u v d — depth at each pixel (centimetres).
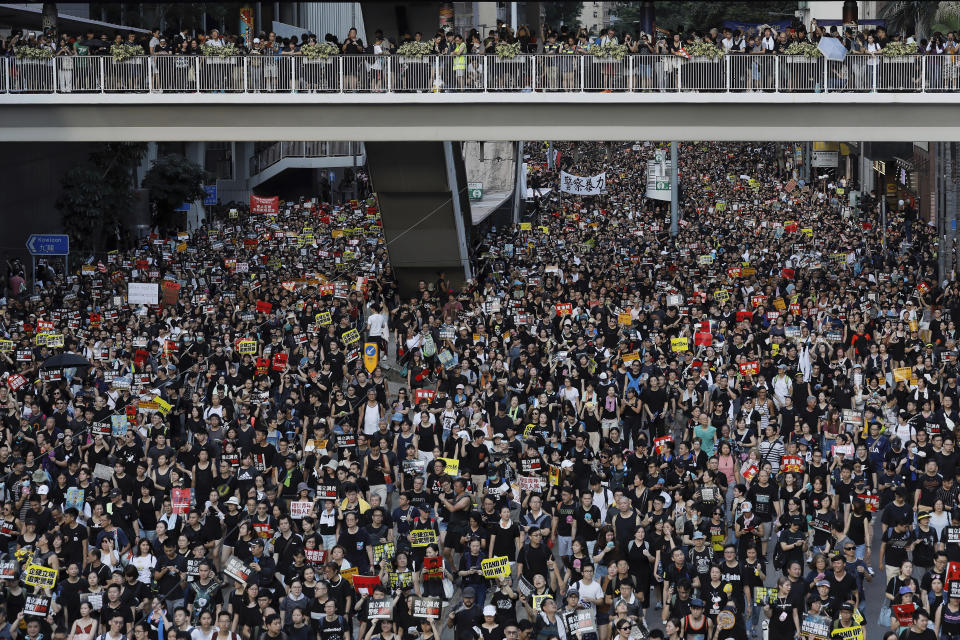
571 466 4794
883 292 8556
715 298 8006
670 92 8056
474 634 3872
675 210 13238
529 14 11556
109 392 6334
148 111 8369
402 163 8844
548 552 4253
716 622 3922
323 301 8031
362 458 5194
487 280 9644
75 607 4256
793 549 4419
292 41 8344
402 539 4375
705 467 5222
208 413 5828
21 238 12106
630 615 3959
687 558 4141
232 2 15350
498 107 8219
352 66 8206
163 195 14588
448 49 8169
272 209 14975
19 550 4512
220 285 9950
